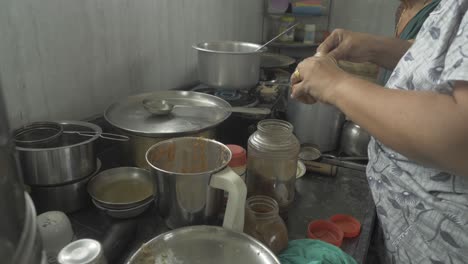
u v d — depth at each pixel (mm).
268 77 1814
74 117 1103
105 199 865
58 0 984
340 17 2900
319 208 994
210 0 1822
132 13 1271
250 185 927
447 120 469
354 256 819
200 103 1208
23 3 895
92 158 885
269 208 805
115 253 728
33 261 356
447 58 521
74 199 870
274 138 883
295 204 1009
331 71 632
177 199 738
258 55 1340
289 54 2887
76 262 554
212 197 743
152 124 1020
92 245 592
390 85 720
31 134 867
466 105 458
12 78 902
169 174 712
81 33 1076
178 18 1555
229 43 1516
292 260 736
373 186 826
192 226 720
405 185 708
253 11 2553
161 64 1492
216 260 662
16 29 891
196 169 866
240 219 711
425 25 698
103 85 1196
